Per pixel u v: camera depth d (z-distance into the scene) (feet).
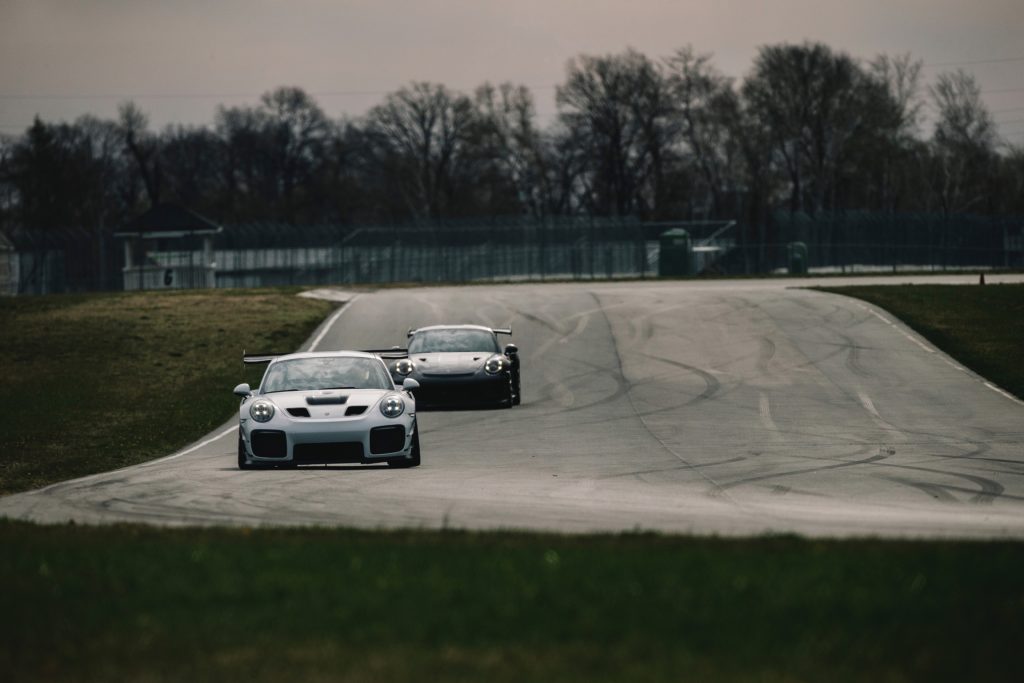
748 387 341.62
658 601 81.97
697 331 455.22
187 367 413.80
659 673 67.10
